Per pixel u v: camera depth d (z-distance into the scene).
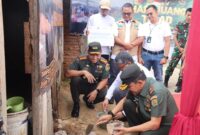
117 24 5.13
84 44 5.81
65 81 5.66
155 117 2.49
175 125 2.30
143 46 5.29
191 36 2.04
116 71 4.86
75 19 5.76
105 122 3.21
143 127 2.54
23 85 3.30
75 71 4.02
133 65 2.56
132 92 2.70
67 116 4.07
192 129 2.21
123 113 3.20
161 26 5.21
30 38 2.29
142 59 5.33
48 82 2.87
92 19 5.07
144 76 2.55
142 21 6.02
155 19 5.21
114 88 3.67
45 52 2.66
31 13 2.24
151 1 6.01
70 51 5.83
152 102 2.48
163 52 5.32
